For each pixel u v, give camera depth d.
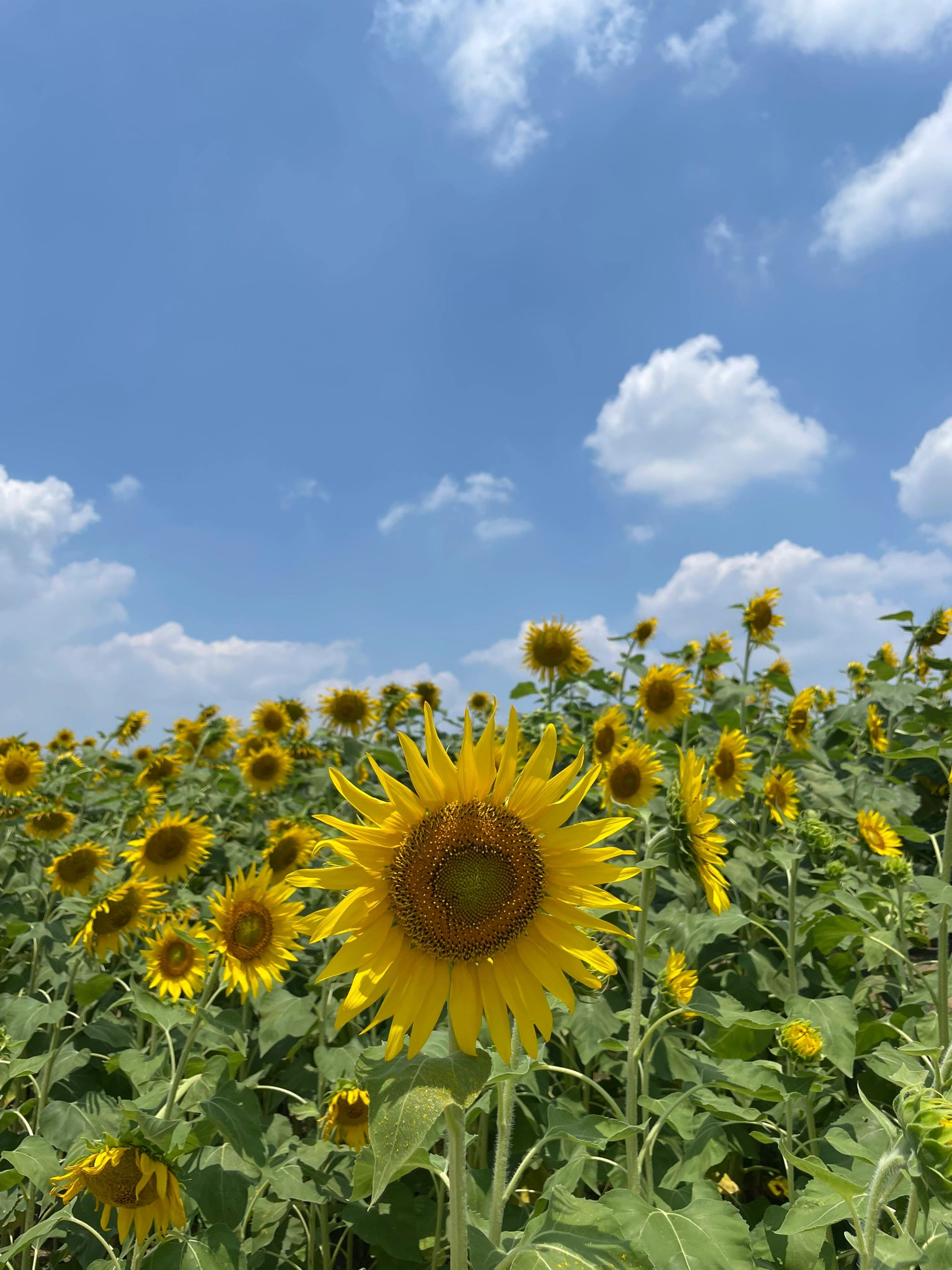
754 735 2.52
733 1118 1.00
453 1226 0.73
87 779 2.74
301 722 3.40
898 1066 1.12
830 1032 1.11
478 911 0.75
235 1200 1.04
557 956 0.77
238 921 1.18
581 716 2.46
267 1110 1.47
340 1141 1.17
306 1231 1.26
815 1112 1.27
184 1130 0.99
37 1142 1.11
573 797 0.79
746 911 1.72
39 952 1.72
